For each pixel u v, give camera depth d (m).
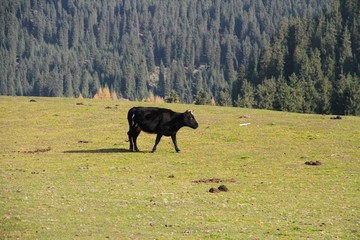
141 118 42.06
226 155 41.22
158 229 21.73
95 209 24.77
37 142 48.25
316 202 27.05
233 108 74.31
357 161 38.56
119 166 36.78
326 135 49.59
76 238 19.92
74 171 34.81
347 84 173.62
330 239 20.77
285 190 29.83
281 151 42.75
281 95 154.62
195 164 37.75
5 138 50.56
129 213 24.27
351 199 27.75
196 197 27.75
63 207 24.95
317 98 158.50
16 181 31.11
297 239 20.64
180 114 42.16
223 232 21.44
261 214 24.59
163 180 32.38
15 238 19.69
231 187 30.48
